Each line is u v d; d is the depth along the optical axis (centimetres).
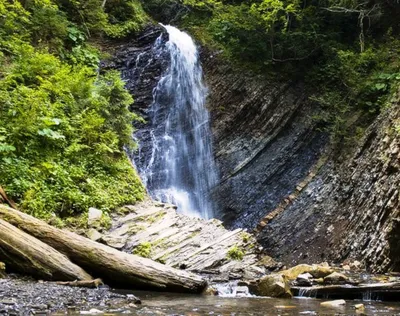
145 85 1625
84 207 1004
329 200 1220
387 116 1154
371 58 1477
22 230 736
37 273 682
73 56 1452
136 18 1798
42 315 482
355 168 1190
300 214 1259
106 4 1777
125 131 1241
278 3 1508
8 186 921
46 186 977
